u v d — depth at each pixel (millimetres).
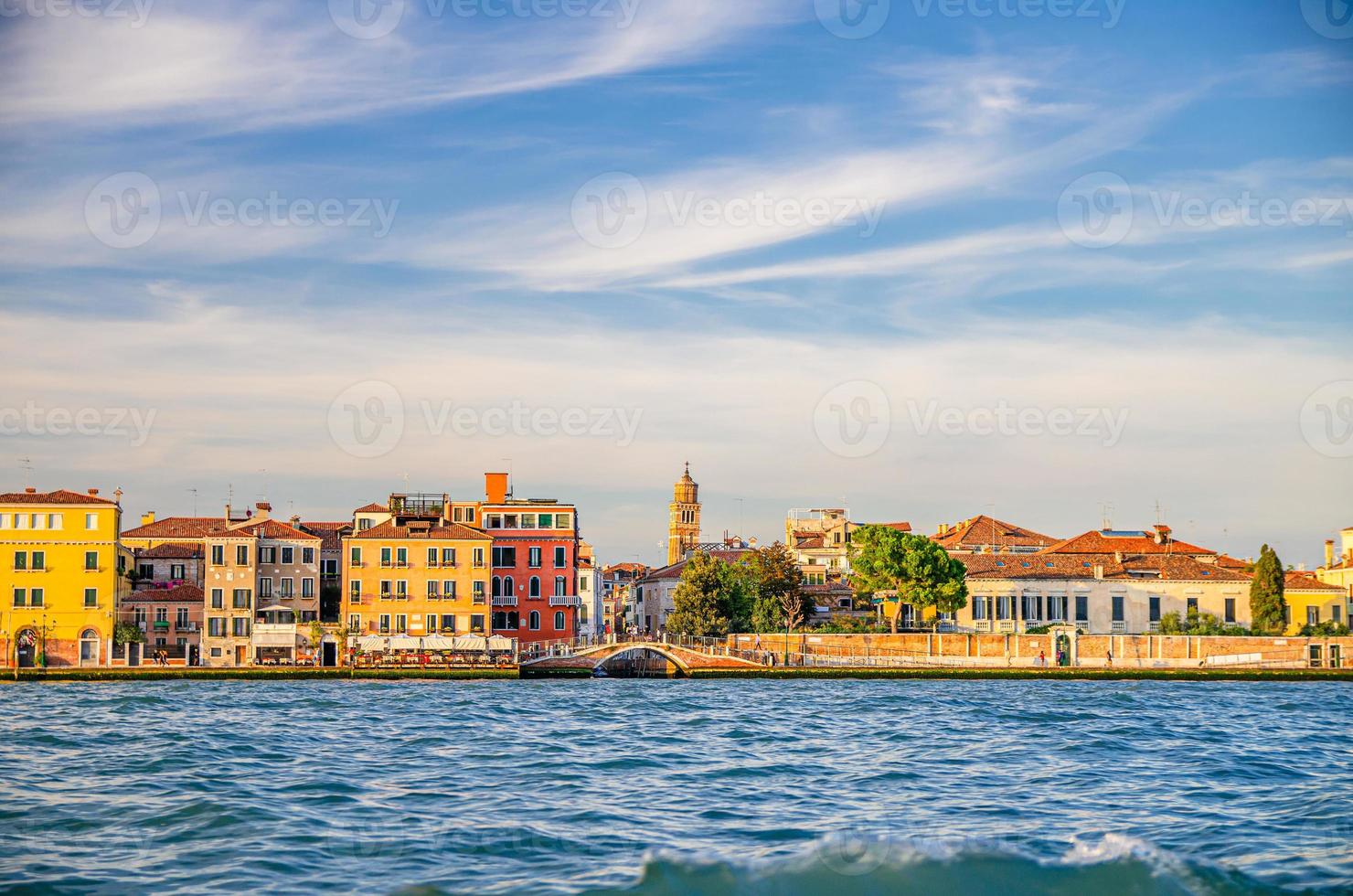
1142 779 46188
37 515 117875
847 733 62219
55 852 32125
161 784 42719
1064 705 82562
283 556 124500
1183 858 29062
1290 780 46156
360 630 122938
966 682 110312
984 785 44344
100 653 117375
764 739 59281
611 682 109688
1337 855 31953
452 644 119688
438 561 124500
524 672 114562
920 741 58312
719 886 26984
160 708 76062
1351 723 70312
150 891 28438
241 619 121688
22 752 51219
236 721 66500
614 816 37375
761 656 117938
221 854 31906
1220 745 57750
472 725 65438
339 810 38062
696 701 85250
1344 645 116438
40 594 117375
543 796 41156
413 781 44344
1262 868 30422
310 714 71875
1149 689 100812
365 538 124125
